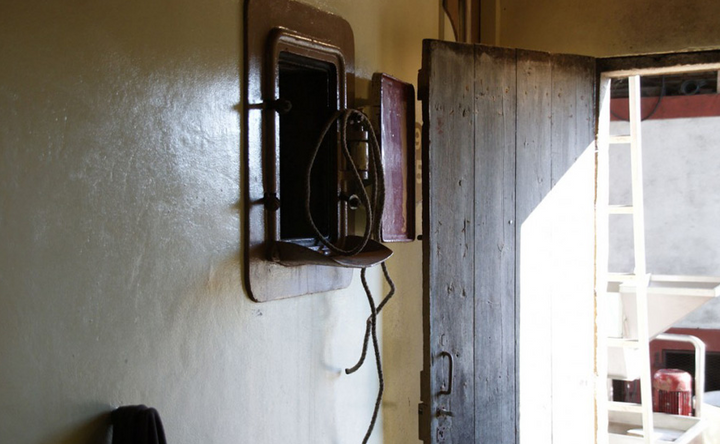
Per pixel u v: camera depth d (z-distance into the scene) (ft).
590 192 9.08
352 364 7.16
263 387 5.71
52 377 3.86
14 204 3.66
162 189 4.66
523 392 8.29
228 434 5.30
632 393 17.52
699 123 17.84
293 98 6.77
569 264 8.83
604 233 9.62
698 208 17.92
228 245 5.30
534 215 8.39
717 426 12.76
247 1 5.46
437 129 7.45
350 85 6.91
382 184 6.24
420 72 7.48
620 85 18.47
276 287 5.80
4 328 3.60
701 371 13.03
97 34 4.15
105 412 4.21
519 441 8.23
